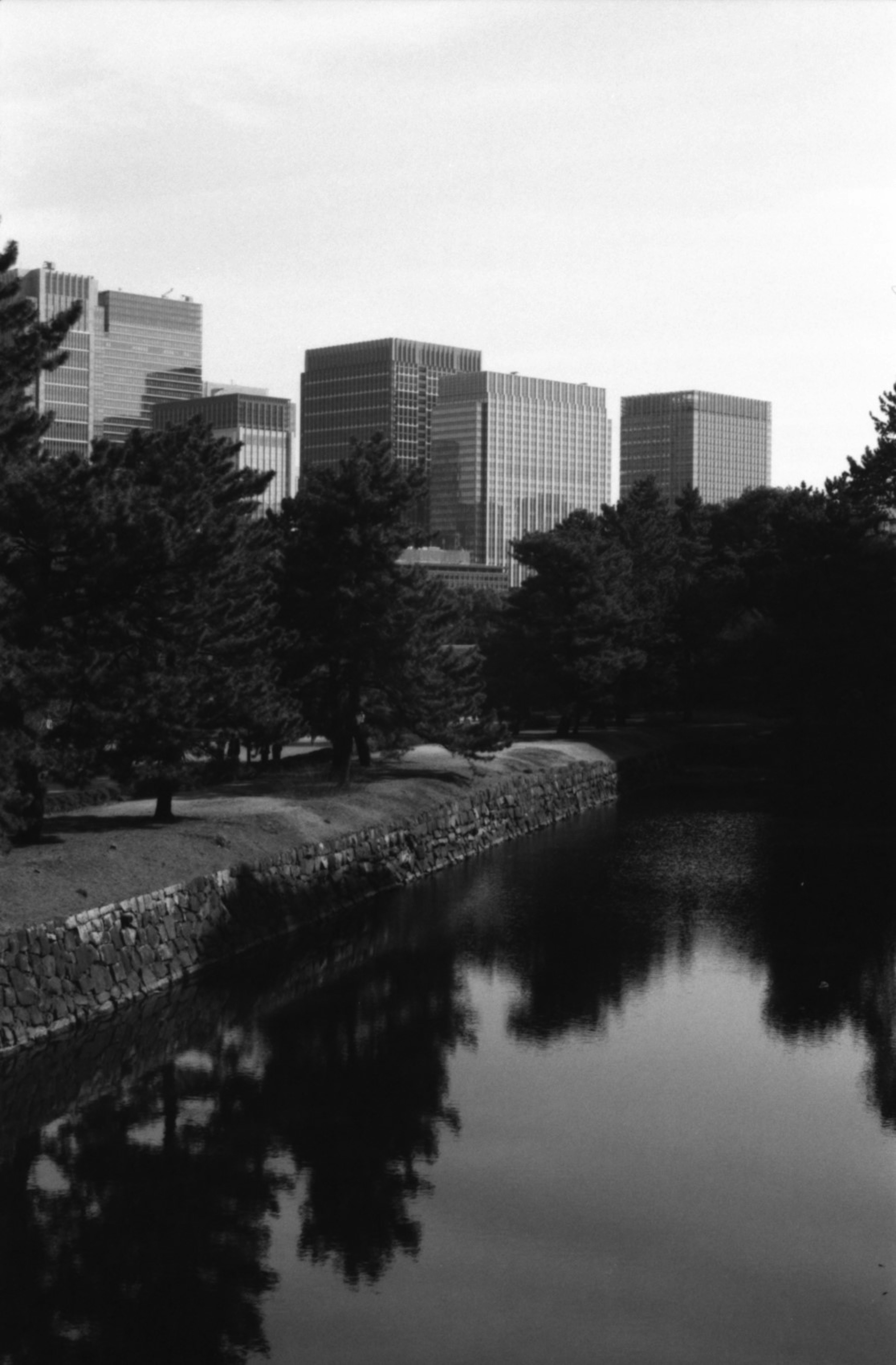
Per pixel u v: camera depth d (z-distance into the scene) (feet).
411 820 242.58
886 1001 159.53
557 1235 101.40
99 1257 97.96
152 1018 150.61
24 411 161.27
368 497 248.93
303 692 250.37
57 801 216.54
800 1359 85.10
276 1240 100.63
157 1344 86.63
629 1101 128.36
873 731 327.67
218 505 209.46
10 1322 89.35
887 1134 119.96
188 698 178.91
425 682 254.47
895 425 346.33
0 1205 106.22
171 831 192.75
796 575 332.19
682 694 458.50
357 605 248.11
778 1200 107.14
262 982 167.02
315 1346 86.53
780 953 181.57
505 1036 147.43
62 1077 132.87
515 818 286.87
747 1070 136.46
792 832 287.48
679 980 168.66
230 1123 122.31
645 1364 84.38
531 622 389.19
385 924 199.52
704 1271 96.22
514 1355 85.35
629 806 334.03
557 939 189.98
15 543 162.61
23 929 140.87
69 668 157.89
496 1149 116.78
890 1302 92.02
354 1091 130.52
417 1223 103.55
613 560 404.16
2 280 155.94
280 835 205.98
